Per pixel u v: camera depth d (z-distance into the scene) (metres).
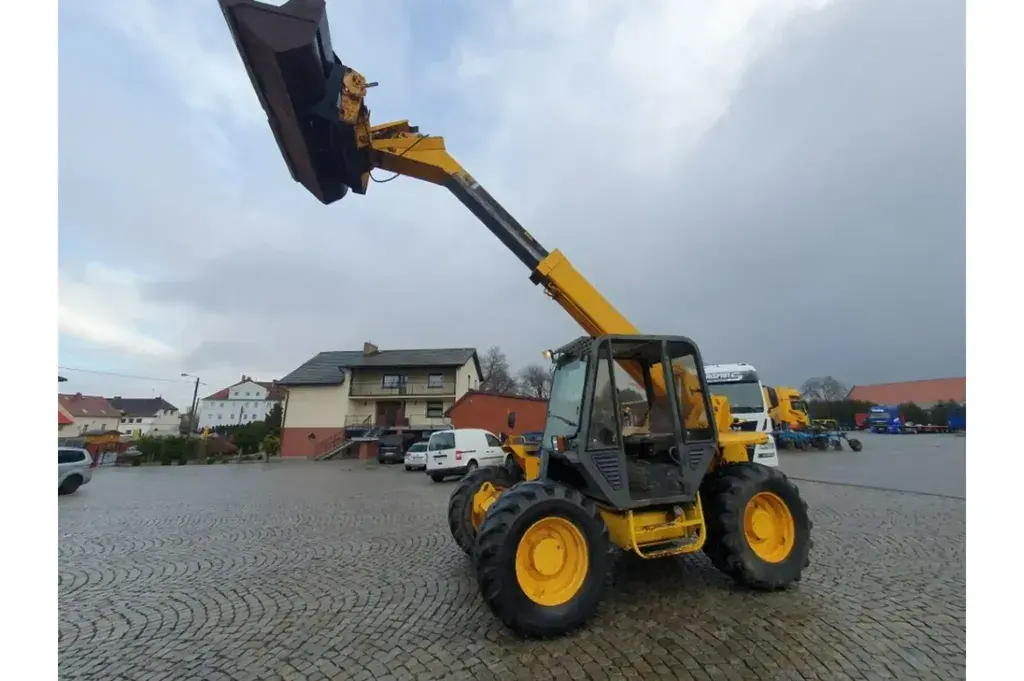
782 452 19.41
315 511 9.15
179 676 2.87
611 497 3.59
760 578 3.77
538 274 4.86
